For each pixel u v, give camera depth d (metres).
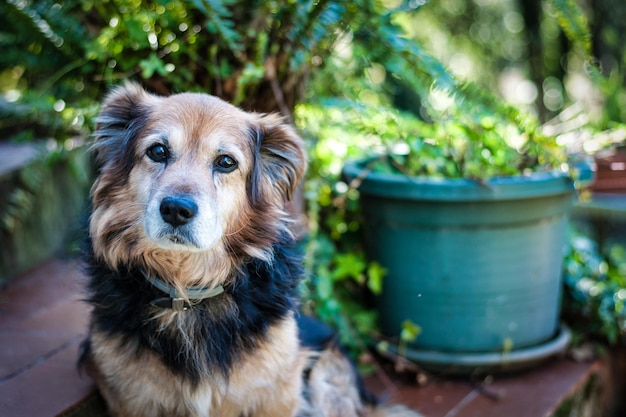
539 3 7.02
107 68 2.93
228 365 2.14
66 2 2.94
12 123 4.01
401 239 3.10
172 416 2.19
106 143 2.26
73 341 2.89
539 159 3.17
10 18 3.06
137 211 2.11
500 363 3.09
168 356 2.12
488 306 3.06
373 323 3.34
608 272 3.89
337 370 2.68
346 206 3.58
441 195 2.91
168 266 2.17
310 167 3.36
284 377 2.26
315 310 3.14
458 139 3.29
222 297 2.21
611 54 6.69
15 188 3.82
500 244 3.00
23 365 2.62
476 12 8.18
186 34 2.85
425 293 3.09
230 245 2.20
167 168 2.04
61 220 4.46
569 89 7.51
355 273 3.22
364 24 2.95
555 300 3.28
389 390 3.07
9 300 3.46
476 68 8.56
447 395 3.04
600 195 4.48
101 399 2.43
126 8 2.92
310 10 2.69
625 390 3.79
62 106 3.35
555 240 3.17
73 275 3.69
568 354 3.50
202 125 2.11
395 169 3.37
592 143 3.30
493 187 2.87
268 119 2.41
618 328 3.61
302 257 2.49
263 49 2.76
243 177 2.20
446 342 3.11
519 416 2.83
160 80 2.96
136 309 2.15
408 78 3.04
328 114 3.57
